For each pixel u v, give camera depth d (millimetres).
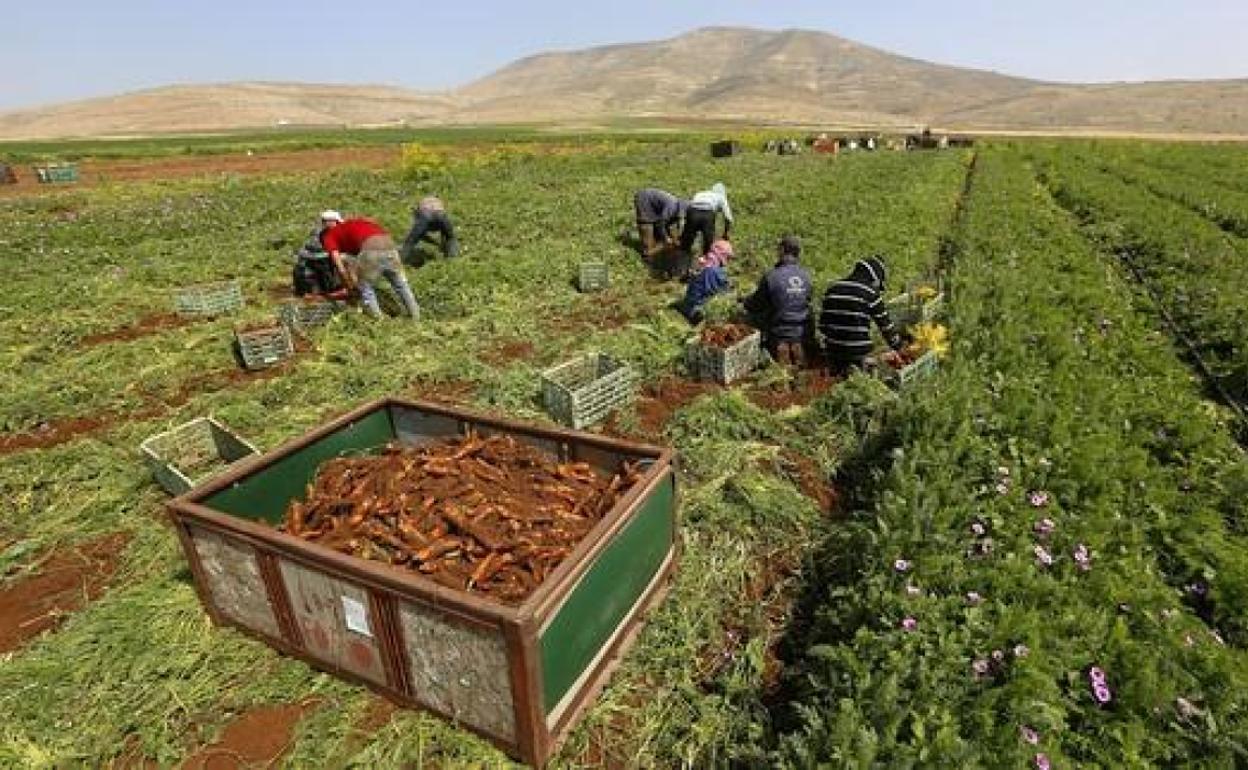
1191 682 3602
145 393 7617
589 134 70125
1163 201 18734
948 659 3518
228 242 14633
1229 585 4352
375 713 3684
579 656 3559
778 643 4262
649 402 7285
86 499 5613
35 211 20969
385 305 10055
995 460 5324
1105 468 5297
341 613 3578
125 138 80312
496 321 9523
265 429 6766
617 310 10305
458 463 4512
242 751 3520
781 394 7484
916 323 8695
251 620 4055
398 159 39062
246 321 9477
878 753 3043
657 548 4305
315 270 10766
